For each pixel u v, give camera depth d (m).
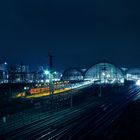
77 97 105.38
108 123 56.22
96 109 77.44
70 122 57.38
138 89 144.38
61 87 130.12
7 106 74.88
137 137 43.25
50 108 74.31
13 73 156.50
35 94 104.75
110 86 153.50
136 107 78.19
